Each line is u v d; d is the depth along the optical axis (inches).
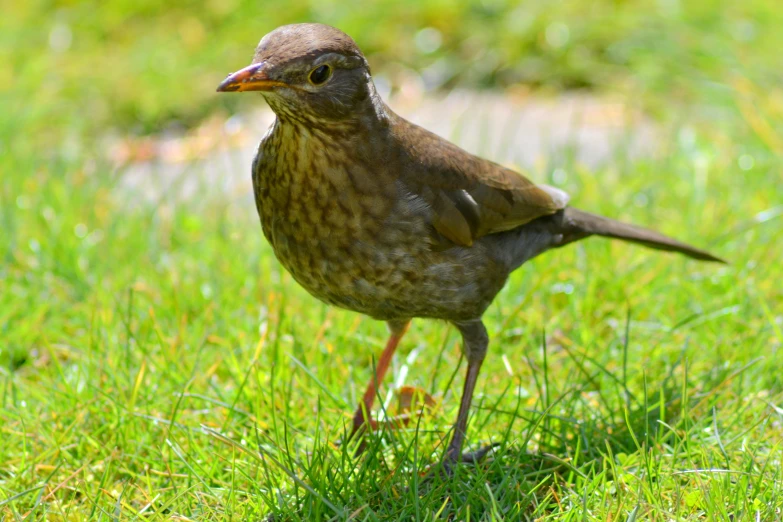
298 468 321.4
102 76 677.9
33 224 482.0
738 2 660.7
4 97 642.8
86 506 313.4
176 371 375.6
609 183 517.3
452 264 326.0
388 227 313.1
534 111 632.4
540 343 402.0
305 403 362.3
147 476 319.9
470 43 676.1
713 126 582.2
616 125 609.3
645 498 300.4
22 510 314.0
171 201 531.2
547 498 305.3
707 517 290.8
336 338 401.4
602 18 670.5
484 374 386.0
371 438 324.8
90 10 729.0
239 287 432.1
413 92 658.8
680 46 641.6
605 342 403.5
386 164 311.6
